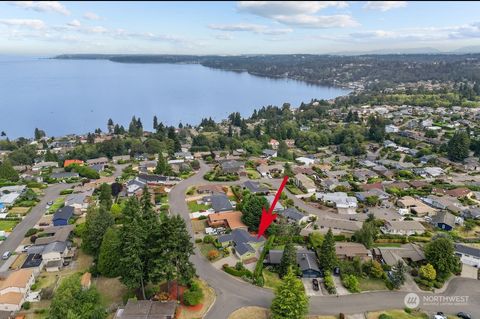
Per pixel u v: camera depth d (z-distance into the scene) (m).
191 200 106.69
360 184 120.56
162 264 54.72
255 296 60.84
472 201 103.75
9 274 66.81
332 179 122.75
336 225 86.38
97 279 65.69
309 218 92.69
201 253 75.31
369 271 67.44
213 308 57.56
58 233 80.19
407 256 72.69
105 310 54.53
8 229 87.25
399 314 56.97
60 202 105.25
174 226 55.22
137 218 61.28
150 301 55.72
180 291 60.50
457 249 73.44
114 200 105.31
